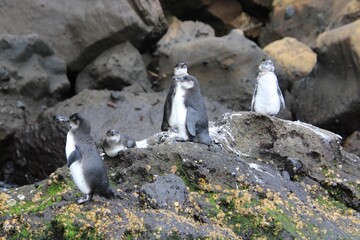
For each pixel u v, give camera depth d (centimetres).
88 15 2034
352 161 1309
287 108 2014
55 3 2048
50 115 1750
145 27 2056
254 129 1288
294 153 1255
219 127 1294
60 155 1703
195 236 991
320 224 1095
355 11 2164
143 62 2066
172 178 1084
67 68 2047
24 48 1906
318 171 1248
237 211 1081
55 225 1027
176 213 1047
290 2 2309
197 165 1152
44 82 1906
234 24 2359
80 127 1045
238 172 1159
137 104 1791
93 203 1042
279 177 1191
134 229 997
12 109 1827
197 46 2031
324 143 1277
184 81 1213
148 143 1280
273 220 1063
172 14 2291
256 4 2344
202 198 1103
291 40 2164
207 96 1980
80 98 1805
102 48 2045
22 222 1062
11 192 1188
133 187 1148
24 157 1762
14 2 2031
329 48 1953
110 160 1217
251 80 1978
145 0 2067
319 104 1948
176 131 1249
